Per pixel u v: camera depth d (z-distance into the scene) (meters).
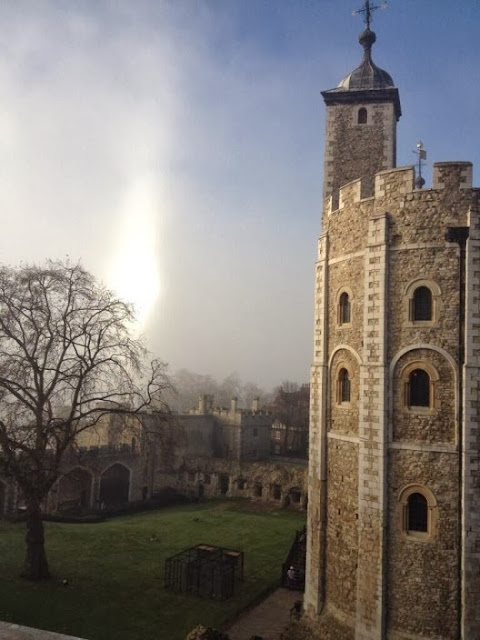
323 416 19.45
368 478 17.05
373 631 16.41
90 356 25.16
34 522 24.52
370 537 16.83
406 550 16.30
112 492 51.28
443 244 16.80
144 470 50.84
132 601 22.59
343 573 17.92
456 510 15.92
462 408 16.06
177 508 47.16
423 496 16.31
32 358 24.08
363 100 24.19
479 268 16.34
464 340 16.28
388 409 16.97
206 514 41.00
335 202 20.39
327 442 19.34
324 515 19.06
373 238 17.75
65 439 24.94
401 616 16.16
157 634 19.72
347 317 19.06
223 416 61.59
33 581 24.09
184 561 25.53
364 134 24.05
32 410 24.20
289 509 44.88
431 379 16.55
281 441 77.75
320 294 20.33
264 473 49.00
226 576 23.67
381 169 23.58
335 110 24.50
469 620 15.35
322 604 18.72
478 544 15.58
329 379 19.58
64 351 24.80
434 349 16.55
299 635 18.69
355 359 18.30
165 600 22.84
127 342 26.28
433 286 16.78
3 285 24.02
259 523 37.69
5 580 24.09
